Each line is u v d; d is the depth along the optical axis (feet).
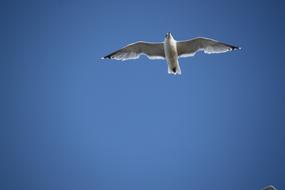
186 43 174.40
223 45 174.09
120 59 175.52
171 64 173.68
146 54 175.63
